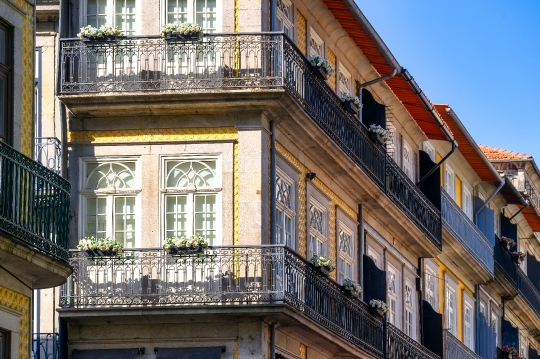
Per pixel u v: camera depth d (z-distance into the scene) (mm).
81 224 30547
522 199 54625
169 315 29453
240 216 30234
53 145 30734
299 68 31297
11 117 24891
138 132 30766
